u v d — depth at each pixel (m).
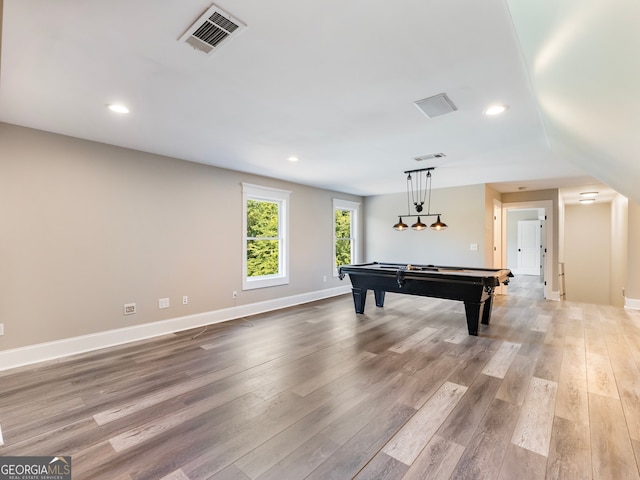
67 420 2.10
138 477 1.60
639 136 1.84
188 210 4.26
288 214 5.71
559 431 1.96
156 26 1.58
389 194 7.14
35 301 3.06
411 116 2.70
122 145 3.56
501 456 1.74
